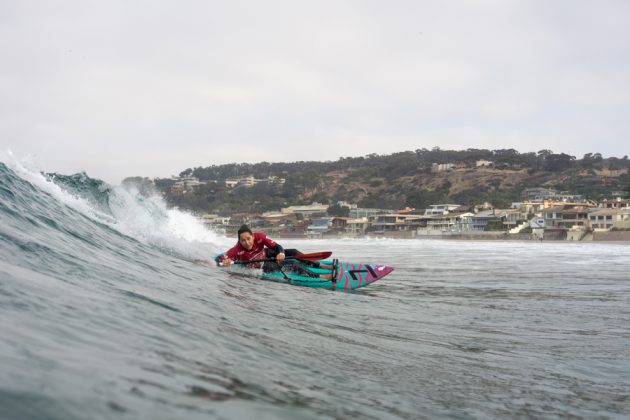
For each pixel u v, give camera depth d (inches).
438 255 1142.3
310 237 4443.9
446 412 119.1
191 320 159.3
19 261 165.6
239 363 123.3
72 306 131.0
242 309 212.7
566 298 376.2
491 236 3371.1
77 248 231.3
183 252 408.2
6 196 265.4
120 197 518.6
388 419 104.4
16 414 66.2
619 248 1712.6
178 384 93.9
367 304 308.0
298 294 307.9
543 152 7116.1
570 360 192.5
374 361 161.0
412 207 5462.6
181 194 6806.1
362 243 2687.0
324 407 102.0
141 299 169.9
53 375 81.0
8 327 99.2
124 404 77.7
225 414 83.6
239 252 394.0
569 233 3038.9
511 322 272.4
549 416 127.5
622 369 182.9
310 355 152.6
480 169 6624.0
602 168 5979.3
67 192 409.1
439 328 245.6
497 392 143.3
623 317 296.4
